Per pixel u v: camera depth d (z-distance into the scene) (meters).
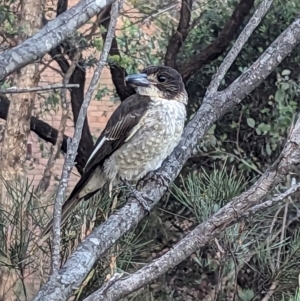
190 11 5.97
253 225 3.87
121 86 6.02
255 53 5.96
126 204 3.03
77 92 6.12
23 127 4.61
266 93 5.83
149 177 3.42
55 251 2.13
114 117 3.72
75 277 2.15
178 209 5.68
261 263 3.80
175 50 5.94
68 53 5.53
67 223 3.10
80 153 5.96
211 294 5.17
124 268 3.36
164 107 3.66
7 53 1.88
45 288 2.10
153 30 6.84
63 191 2.15
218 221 2.29
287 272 3.44
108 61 5.36
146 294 4.35
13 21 5.65
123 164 3.67
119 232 2.67
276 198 2.32
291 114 5.37
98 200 3.22
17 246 3.11
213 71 6.11
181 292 5.70
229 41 5.84
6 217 3.18
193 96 6.16
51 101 6.29
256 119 5.89
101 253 2.48
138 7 5.87
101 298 2.16
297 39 3.39
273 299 3.59
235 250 3.39
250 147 5.88
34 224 3.19
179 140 3.70
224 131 5.91
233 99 3.51
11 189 3.33
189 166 5.76
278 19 5.91
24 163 4.64
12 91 2.03
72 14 1.97
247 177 5.63
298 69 5.82
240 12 5.80
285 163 2.35
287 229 4.82
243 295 4.31
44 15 5.56
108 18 5.27
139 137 3.65
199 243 2.29
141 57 6.18
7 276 3.67
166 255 2.25
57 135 5.67
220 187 3.37
